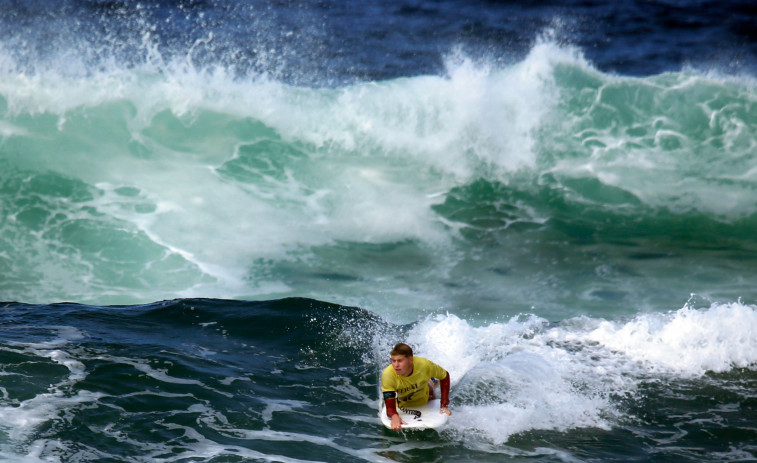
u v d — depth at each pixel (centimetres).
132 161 6062
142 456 2523
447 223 5775
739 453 2711
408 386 2792
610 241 5591
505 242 5553
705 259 5334
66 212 5475
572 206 6044
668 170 6406
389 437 2767
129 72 6769
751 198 6091
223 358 3381
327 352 3525
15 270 4875
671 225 5812
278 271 5022
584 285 4953
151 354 3338
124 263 5016
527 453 2675
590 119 6825
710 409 3036
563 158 6525
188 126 6469
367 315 3938
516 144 6594
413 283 4956
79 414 2755
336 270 5078
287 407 2969
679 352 3469
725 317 3609
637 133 6750
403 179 6241
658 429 2873
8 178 5719
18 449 2483
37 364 3134
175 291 4744
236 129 6494
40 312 3800
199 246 5241
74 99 6444
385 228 5653
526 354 3447
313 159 6344
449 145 6544
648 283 4975
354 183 6119
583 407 3011
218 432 2728
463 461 2608
